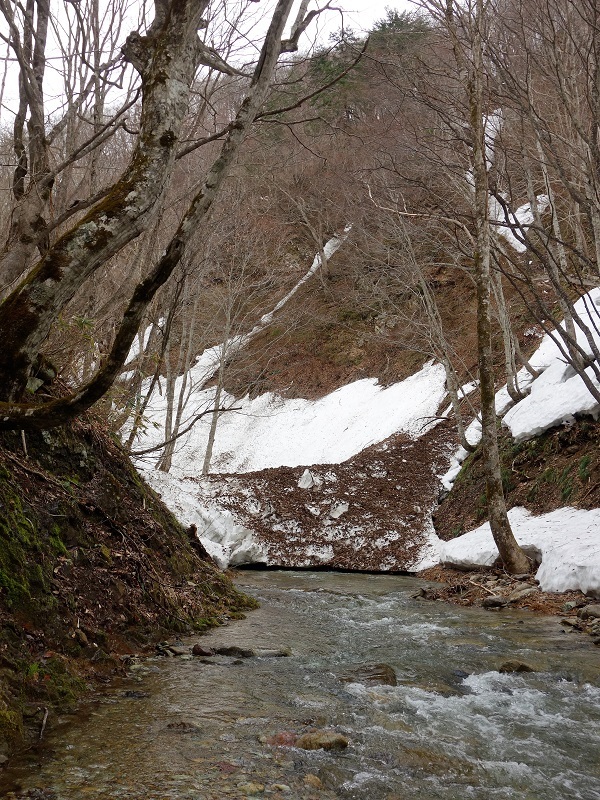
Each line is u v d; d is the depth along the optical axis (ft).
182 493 48.57
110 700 12.84
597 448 35.68
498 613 25.95
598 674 16.24
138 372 28.25
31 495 16.46
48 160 21.20
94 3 22.39
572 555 28.32
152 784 9.21
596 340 43.42
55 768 9.63
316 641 19.98
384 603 28.84
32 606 13.71
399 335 87.56
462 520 43.50
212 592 23.95
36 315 12.15
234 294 75.00
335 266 103.81
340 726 12.15
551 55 29.45
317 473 53.57
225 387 94.48
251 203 78.79
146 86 12.19
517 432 42.91
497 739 11.92
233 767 9.96
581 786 10.11
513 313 70.03
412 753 11.00
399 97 50.62
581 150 31.76
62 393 20.89
